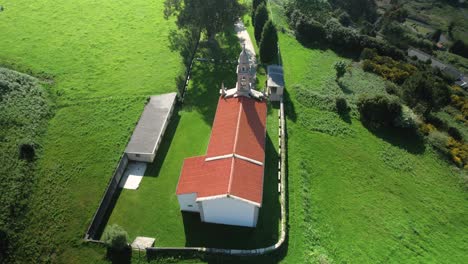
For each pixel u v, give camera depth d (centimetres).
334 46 9031
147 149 5228
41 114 5712
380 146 6088
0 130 5178
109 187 4669
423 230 4875
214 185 4128
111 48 7600
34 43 7550
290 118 6188
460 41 13050
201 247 4194
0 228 4103
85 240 4159
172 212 4594
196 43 8019
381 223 4822
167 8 7819
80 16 8681
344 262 4228
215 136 4788
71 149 5256
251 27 8919
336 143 5953
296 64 7800
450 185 5619
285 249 4172
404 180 5553
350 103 6844
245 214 4206
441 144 6169
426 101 6844
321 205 4897
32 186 4672
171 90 6531
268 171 5134
